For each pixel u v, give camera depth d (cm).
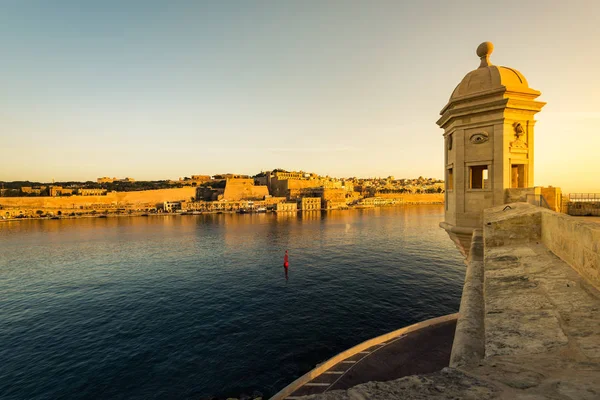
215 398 2483
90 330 3694
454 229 1579
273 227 13200
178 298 4753
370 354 2061
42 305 4497
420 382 271
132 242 9731
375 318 3928
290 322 3853
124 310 4291
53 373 2852
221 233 11550
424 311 4116
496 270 667
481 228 1380
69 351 3219
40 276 6009
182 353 3161
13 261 7269
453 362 338
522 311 452
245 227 13288
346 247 8556
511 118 1434
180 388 2620
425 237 10094
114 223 15362
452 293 4744
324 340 3384
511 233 901
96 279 5775
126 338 3488
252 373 2806
